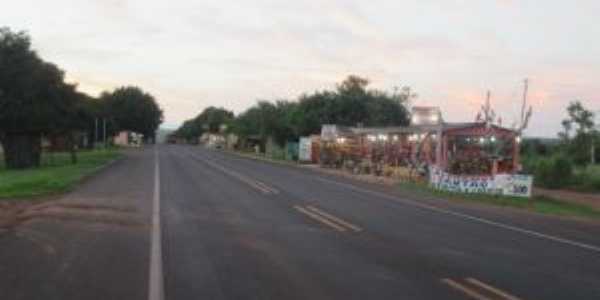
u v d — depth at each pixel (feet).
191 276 38.06
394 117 298.15
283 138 290.97
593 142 250.16
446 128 137.80
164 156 255.09
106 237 52.85
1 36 168.96
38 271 38.91
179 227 59.52
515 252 50.57
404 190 119.34
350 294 34.12
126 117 513.86
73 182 111.34
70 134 187.52
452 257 46.80
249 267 41.14
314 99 288.92
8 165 169.58
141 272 39.01
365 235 57.00
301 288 35.32
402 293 34.63
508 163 136.67
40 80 167.53
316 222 65.26
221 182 120.26
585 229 70.64
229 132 492.95
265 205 81.10
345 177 154.92
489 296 34.45
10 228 57.36
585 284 38.75
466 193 117.19
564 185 150.10
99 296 32.81
